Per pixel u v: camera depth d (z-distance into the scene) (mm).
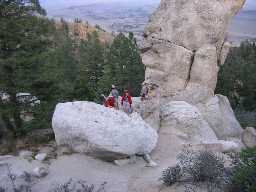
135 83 48531
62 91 28000
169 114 24453
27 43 23547
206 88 27203
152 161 19609
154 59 27766
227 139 25625
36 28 24312
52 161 19609
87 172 18297
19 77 23109
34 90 24375
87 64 55250
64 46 69062
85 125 19484
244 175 13523
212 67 27156
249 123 32031
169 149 21500
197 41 26984
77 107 20578
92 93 36625
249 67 54625
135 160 19688
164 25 27531
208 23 26812
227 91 48438
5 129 24000
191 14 26938
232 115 28109
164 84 27406
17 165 19078
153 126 23359
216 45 27469
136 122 20391
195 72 27031
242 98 52750
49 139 23562
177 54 27047
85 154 19844
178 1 27516
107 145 18875
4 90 22984
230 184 13953
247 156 14539
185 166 16719
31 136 24109
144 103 24453
